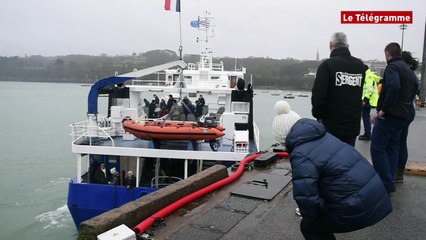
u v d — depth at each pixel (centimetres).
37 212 1730
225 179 619
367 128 977
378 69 1381
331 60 434
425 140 1011
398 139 539
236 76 1867
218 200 545
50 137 4150
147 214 464
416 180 635
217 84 1766
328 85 434
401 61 503
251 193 561
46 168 2648
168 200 503
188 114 1416
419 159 780
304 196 268
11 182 2253
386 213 282
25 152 3219
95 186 1061
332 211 278
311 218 275
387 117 505
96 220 406
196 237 421
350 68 432
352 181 270
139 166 1173
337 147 283
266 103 11706
